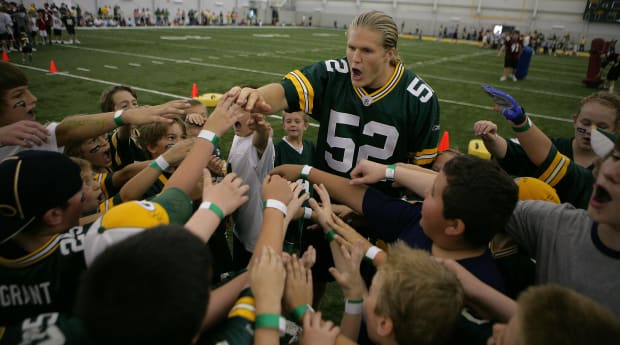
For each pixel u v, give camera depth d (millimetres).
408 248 1229
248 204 2295
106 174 2236
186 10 34562
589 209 1214
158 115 1755
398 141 1971
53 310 1270
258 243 1259
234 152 2309
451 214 1277
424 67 16234
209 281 928
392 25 1771
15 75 1864
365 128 1981
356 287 1325
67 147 2320
